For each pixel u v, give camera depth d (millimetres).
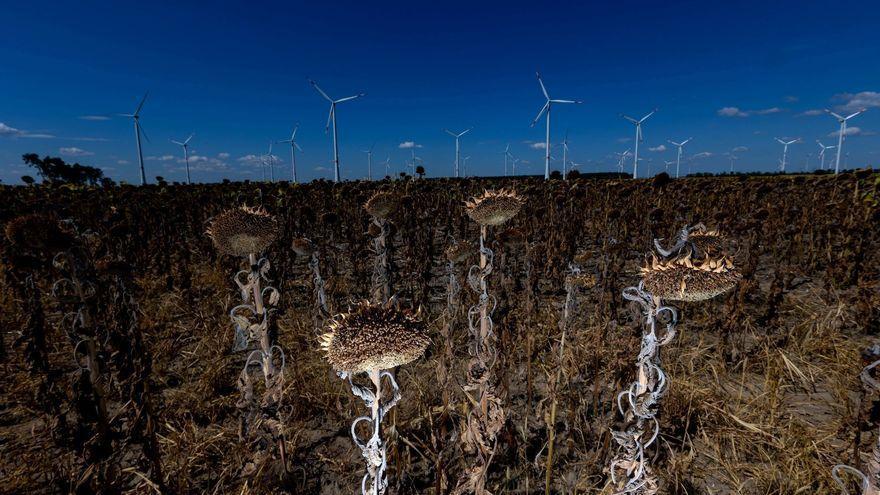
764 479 4363
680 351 6871
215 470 4656
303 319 8094
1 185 19703
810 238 12328
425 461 4586
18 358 6625
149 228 13273
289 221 12172
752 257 9234
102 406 3604
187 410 5539
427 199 20750
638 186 18328
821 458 4480
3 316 7824
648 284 2955
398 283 10477
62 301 3400
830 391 5883
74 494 3551
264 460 4027
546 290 10109
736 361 6645
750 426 4961
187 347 7418
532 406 5609
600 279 8836
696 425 5195
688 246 3285
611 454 4211
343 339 2451
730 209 16859
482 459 3561
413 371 6367
